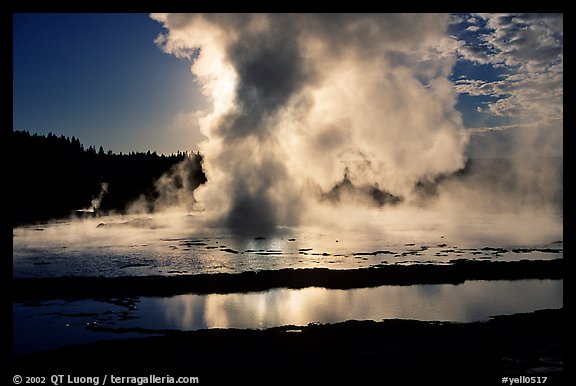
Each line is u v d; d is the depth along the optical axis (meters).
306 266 21.31
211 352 11.58
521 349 11.47
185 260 22.72
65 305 15.86
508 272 19.84
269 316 14.83
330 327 13.34
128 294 17.22
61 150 55.03
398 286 18.42
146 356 11.34
